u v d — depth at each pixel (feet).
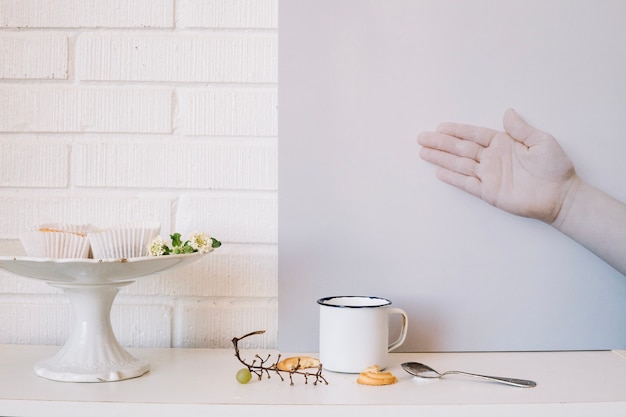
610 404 2.63
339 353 3.08
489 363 3.34
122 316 3.70
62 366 3.00
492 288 3.65
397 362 3.36
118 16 3.72
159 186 3.71
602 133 3.65
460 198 3.66
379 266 3.65
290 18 3.65
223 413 2.59
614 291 3.64
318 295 3.64
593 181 3.64
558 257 3.65
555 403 2.62
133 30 3.72
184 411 2.59
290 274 3.64
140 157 3.71
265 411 2.59
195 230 3.70
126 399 2.66
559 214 3.59
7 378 2.98
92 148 3.72
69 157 3.72
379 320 3.10
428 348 3.63
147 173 3.71
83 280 2.93
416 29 3.66
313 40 3.65
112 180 3.71
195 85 3.72
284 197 3.65
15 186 3.70
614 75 3.67
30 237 3.01
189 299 3.71
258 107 3.71
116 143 3.72
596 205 3.56
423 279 3.64
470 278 3.65
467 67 3.66
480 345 3.64
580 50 3.67
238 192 3.71
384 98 3.66
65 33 3.73
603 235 3.54
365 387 2.86
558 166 3.57
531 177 3.59
